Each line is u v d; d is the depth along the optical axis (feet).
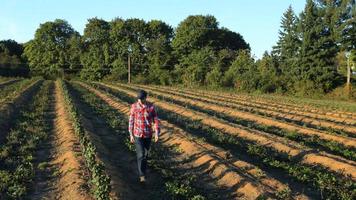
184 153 60.03
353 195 42.73
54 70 372.58
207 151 58.18
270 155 60.13
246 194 42.78
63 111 94.12
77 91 178.60
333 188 44.68
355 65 193.88
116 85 245.04
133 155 59.31
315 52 204.13
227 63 301.84
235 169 49.65
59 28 401.90
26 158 53.72
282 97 191.11
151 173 50.57
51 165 51.62
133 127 45.68
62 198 40.16
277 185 45.24
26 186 43.60
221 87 247.70
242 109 120.37
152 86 259.80
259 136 71.77
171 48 346.13
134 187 45.44
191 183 46.29
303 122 101.71
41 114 93.91
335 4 207.41
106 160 52.80
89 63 351.67
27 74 355.77
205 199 40.27
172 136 68.74
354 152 64.34
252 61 243.81
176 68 309.01
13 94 131.64
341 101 181.78
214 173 49.98
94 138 65.26
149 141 45.93
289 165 53.31
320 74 204.44
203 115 101.09
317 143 71.92
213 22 352.69
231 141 67.36
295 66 211.41
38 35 395.34
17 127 74.59
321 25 204.03
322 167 54.49
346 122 104.99
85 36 387.75
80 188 41.29
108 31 388.37
